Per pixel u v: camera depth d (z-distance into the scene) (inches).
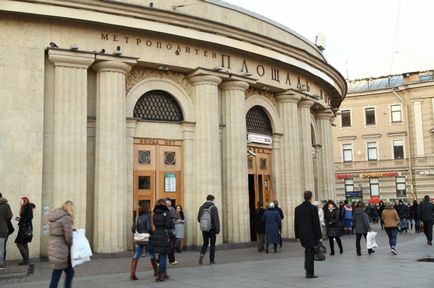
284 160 881.5
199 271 475.8
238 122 768.9
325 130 1105.4
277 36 876.0
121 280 429.1
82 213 607.8
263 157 861.2
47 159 604.7
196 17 690.2
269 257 604.4
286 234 855.1
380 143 2060.8
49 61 617.9
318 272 460.4
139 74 699.4
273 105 888.9
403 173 1991.9
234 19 789.2
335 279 413.7
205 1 748.0
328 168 1097.4
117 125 642.2
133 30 657.0
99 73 649.6
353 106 2128.4
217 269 489.4
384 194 2027.6
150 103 719.1
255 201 825.5
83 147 618.8
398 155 2026.3
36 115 595.5
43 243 587.8
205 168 719.7
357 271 462.9
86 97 627.2
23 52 597.9
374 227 1375.5
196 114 734.5
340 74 1077.8
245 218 754.8
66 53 614.2
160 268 419.5
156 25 661.3
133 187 678.5
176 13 670.5
